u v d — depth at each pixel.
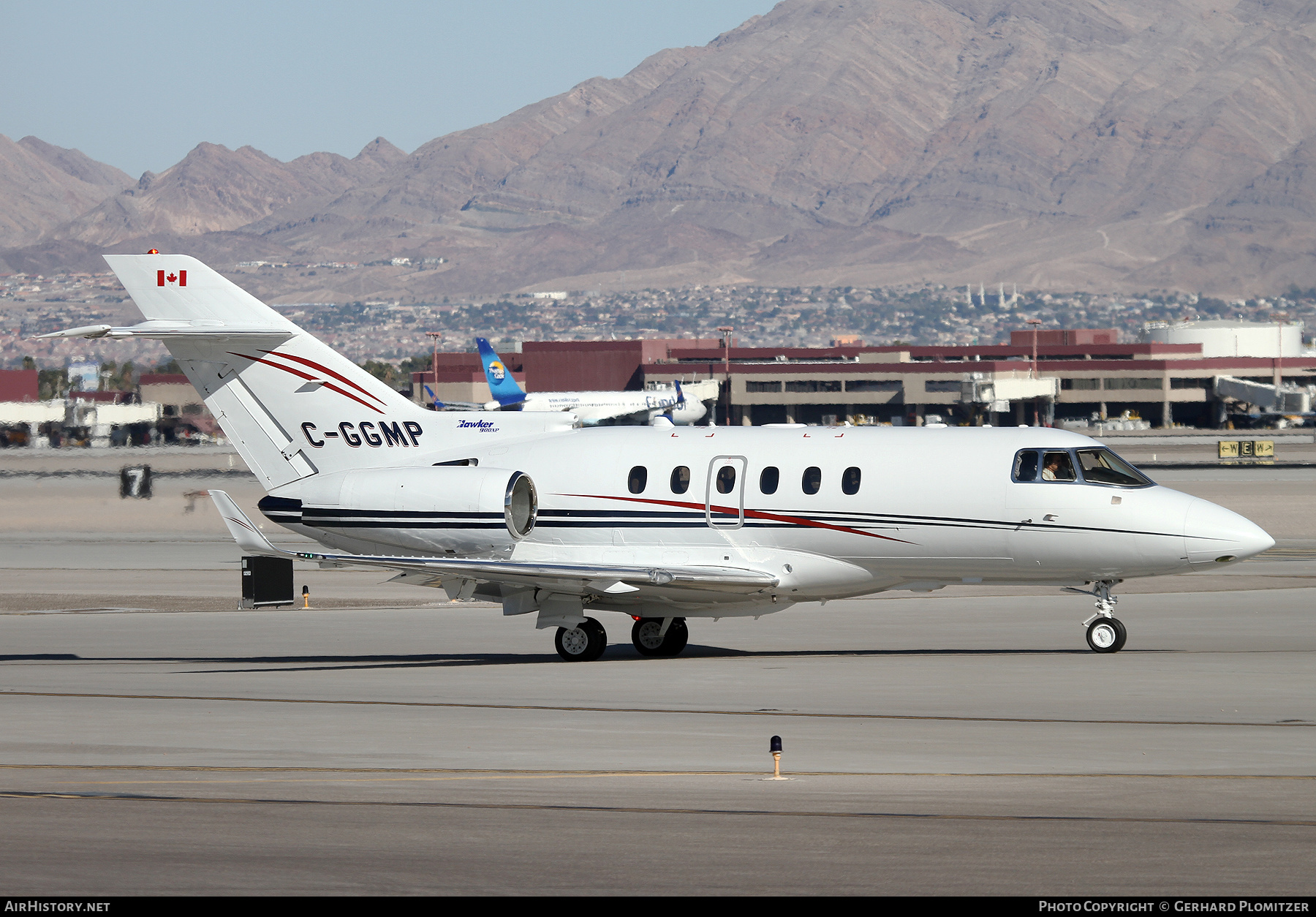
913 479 100.44
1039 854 44.53
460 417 111.19
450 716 76.06
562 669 96.75
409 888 40.84
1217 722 71.19
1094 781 56.94
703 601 103.19
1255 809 51.47
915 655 100.88
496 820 50.31
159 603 150.75
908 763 61.03
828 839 46.94
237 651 111.38
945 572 101.69
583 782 57.88
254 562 146.25
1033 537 98.31
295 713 77.69
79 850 45.97
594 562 105.44
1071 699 78.62
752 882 41.34
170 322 111.00
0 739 69.62
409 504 106.62
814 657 100.88
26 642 117.94
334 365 111.19
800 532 102.12
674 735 68.94
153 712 78.50
